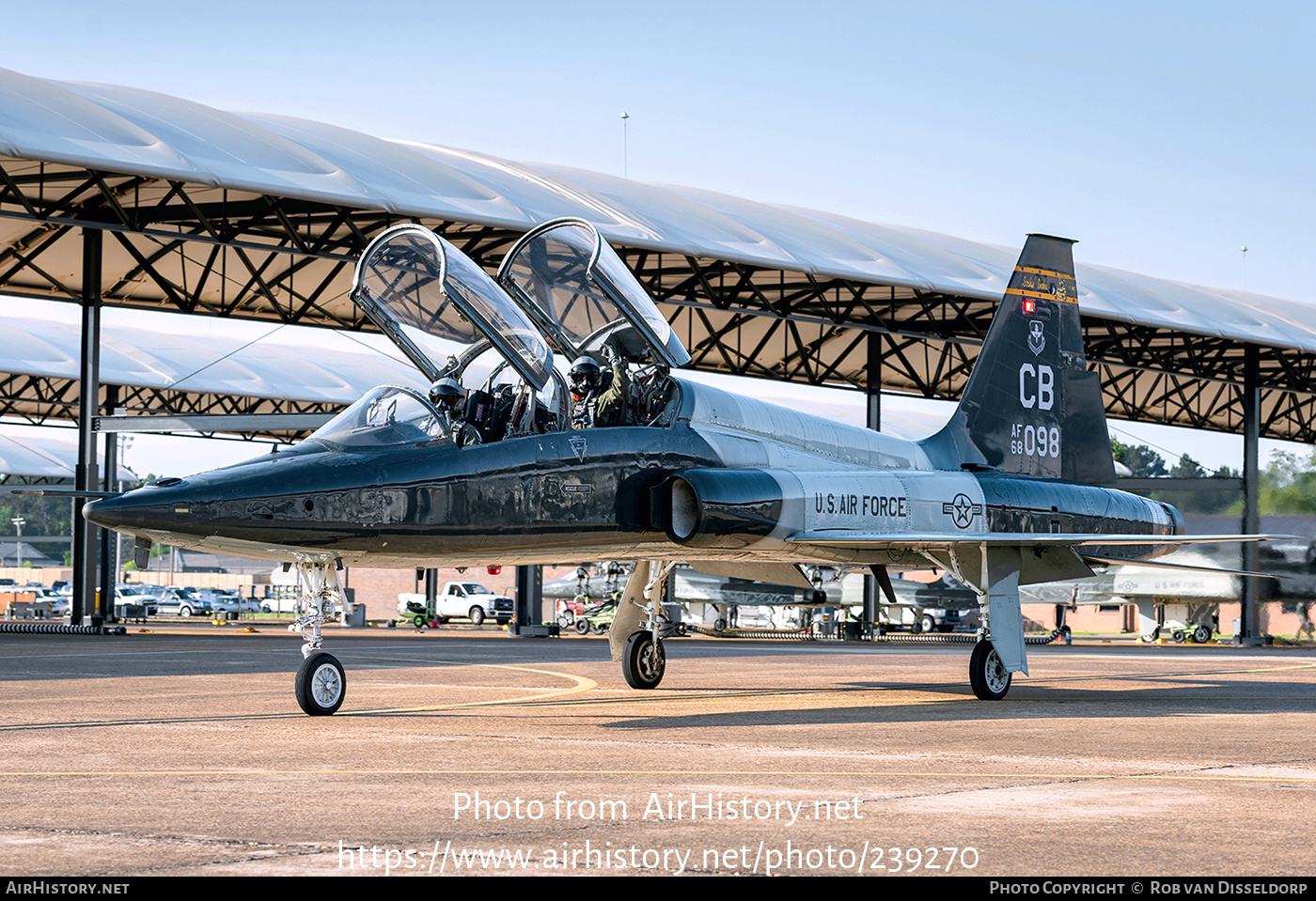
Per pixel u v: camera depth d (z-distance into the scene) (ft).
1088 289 113.70
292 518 32.60
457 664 64.18
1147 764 25.52
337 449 34.65
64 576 377.50
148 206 95.35
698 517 38.73
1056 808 19.95
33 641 89.51
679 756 26.48
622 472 38.93
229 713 35.94
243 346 173.68
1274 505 145.59
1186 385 166.81
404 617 189.06
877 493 44.70
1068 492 52.80
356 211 94.79
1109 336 132.46
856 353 147.43
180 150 78.07
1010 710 38.70
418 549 34.81
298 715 35.50
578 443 38.22
